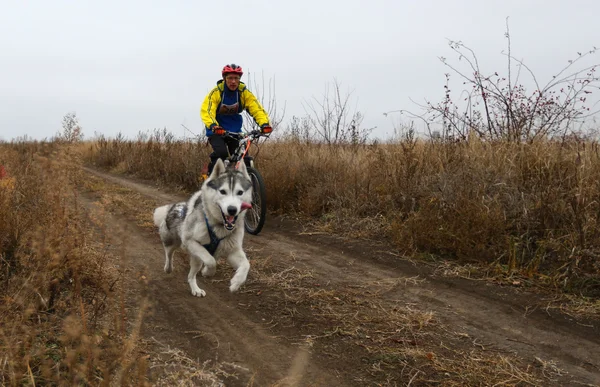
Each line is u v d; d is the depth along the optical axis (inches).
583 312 163.9
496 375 124.9
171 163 516.1
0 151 333.1
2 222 161.6
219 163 182.7
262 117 268.4
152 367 123.0
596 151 246.1
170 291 185.9
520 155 266.1
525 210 226.8
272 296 182.5
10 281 138.3
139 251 239.0
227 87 267.7
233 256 179.2
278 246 259.8
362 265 223.8
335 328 153.3
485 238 217.8
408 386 119.3
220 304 174.4
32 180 213.8
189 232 181.0
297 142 445.7
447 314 166.6
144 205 370.0
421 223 239.1
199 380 120.1
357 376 124.5
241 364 130.0
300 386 119.0
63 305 137.5
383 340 145.2
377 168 327.6
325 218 305.6
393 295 184.9
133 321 150.6
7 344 105.3
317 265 224.1
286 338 146.3
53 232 145.2
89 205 333.7
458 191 246.1
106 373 92.5
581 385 120.5
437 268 214.5
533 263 200.2
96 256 189.0
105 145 780.6
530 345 142.9
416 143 328.8
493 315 165.3
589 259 189.2
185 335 146.6
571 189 224.4
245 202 182.5
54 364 111.4
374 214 294.4
